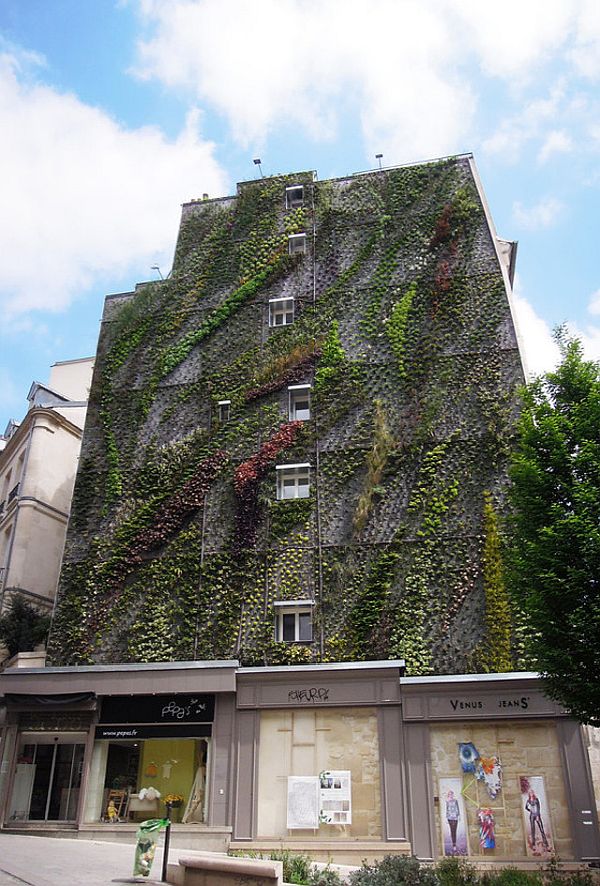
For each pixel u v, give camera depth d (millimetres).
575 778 18797
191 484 25906
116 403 28484
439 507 23344
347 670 20906
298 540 23906
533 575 16531
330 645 22203
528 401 18859
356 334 27016
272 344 27719
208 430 26828
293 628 23141
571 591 15656
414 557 22844
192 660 22906
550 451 17703
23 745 22656
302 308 28047
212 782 20641
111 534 25953
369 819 19469
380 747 20047
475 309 26328
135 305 30188
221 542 24688
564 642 15797
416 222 28578
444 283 26969
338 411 25719
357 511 23625
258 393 26812
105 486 26938
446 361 25688
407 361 26016
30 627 26844
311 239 29391
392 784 19578
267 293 28812
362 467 24641
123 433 27734
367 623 22203
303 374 26766
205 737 21344
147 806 21250
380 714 20438
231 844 19656
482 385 25016
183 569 24531
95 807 21453
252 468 25328
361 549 23344
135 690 21984
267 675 21391
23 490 30516
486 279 26766
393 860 15219
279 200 30641
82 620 24641
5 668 25531
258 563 23859
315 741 20594
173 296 29969
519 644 21062
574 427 17500
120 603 24578
